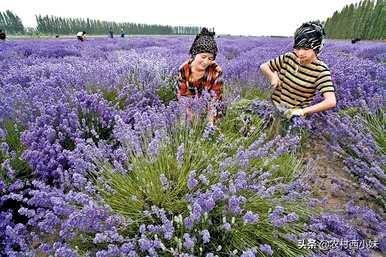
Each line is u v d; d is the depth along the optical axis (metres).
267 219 1.38
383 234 1.52
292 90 2.55
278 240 1.45
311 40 2.18
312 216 1.62
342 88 3.23
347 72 3.92
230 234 1.41
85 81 2.95
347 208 1.75
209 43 2.28
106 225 1.34
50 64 4.77
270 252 1.21
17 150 1.90
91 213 1.27
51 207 1.44
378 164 2.06
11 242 1.35
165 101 3.22
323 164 2.46
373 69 4.18
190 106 2.17
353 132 2.49
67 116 2.11
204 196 1.36
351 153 2.43
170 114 2.10
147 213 1.36
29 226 1.63
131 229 1.43
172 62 4.71
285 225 1.49
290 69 2.52
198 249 1.34
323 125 2.84
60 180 1.66
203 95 2.22
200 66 2.36
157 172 1.62
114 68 3.57
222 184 1.58
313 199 1.68
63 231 1.28
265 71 2.71
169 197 1.51
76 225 1.28
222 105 2.46
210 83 2.54
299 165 2.13
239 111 2.77
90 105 2.24
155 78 3.26
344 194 2.01
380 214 1.80
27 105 2.32
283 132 2.54
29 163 1.68
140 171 1.61
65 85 2.80
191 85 2.57
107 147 1.96
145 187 1.58
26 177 1.77
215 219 1.49
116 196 1.56
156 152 1.53
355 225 1.69
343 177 2.26
